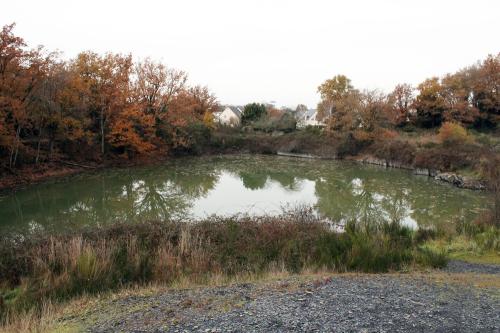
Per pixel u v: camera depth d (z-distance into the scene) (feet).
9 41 87.86
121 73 131.23
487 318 20.17
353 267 33.24
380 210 71.97
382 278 28.14
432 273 31.81
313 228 43.37
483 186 91.97
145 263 32.71
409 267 33.88
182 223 43.96
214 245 37.70
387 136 156.15
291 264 34.53
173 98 155.02
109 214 67.26
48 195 82.84
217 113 295.28
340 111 171.94
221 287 27.30
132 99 141.59
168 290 27.45
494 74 168.04
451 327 19.08
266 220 45.39
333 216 64.59
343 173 123.03
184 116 167.73
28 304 25.80
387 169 133.28
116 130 126.31
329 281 27.17
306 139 180.86
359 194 88.12
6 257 33.71
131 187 94.68
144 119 137.18
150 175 113.80
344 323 19.58
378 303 22.33
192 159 160.35
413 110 189.47
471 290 24.81
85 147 123.24
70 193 85.71
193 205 74.54
